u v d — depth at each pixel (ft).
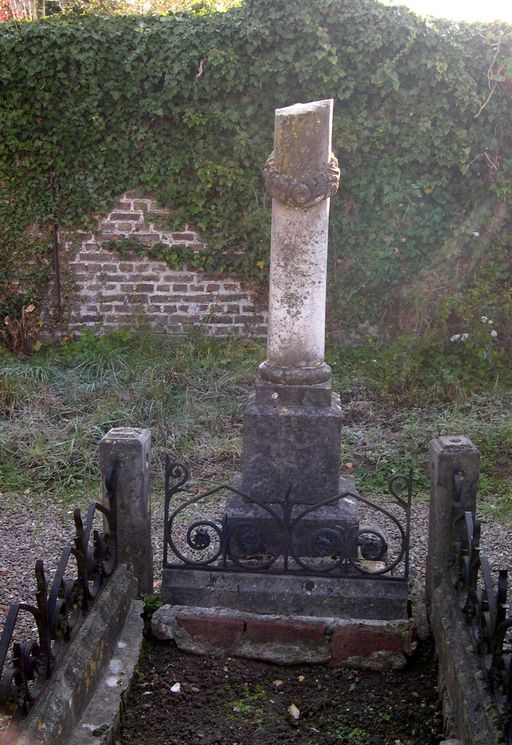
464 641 10.91
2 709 8.76
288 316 13.88
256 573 13.12
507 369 26.76
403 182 27.50
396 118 26.84
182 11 26.66
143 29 26.05
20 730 8.81
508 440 21.38
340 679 12.34
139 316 28.68
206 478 19.75
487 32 25.85
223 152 27.48
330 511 13.75
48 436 21.07
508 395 24.93
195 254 28.25
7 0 31.73
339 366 26.96
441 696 11.41
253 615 12.82
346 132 26.76
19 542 16.70
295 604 12.90
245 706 11.61
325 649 12.62
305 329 13.93
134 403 22.95
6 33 25.99
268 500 13.98
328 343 28.84
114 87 26.58
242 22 25.79
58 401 23.15
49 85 26.45
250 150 27.09
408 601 13.03
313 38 25.77
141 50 25.95
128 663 11.70
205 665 12.48
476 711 9.63
